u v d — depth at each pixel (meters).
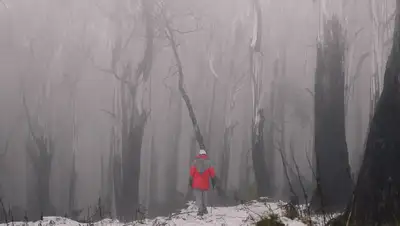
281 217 6.56
